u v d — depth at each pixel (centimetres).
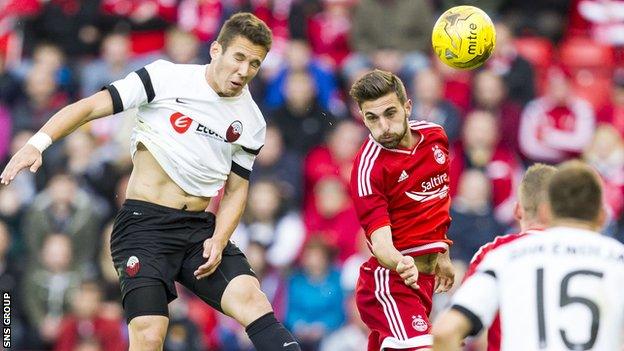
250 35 2164
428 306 2356
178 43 4772
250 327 2188
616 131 4475
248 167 2277
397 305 2328
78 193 4219
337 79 4681
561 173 1786
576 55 4994
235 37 2170
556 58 4994
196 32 4947
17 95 4778
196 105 2202
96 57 5044
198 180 2222
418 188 2283
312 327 3903
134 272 2188
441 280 2384
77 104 2150
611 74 4959
